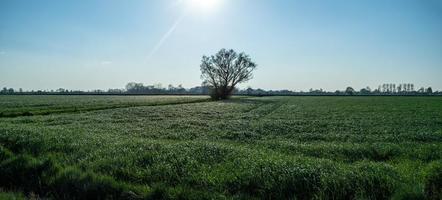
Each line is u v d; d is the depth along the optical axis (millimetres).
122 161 11523
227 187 9367
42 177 10570
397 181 8992
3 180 10805
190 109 51781
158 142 15695
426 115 38562
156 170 10555
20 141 14711
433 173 9453
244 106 61594
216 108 54906
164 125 27297
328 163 10797
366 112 45781
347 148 14531
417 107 57969
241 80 105250
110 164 11320
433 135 19578
